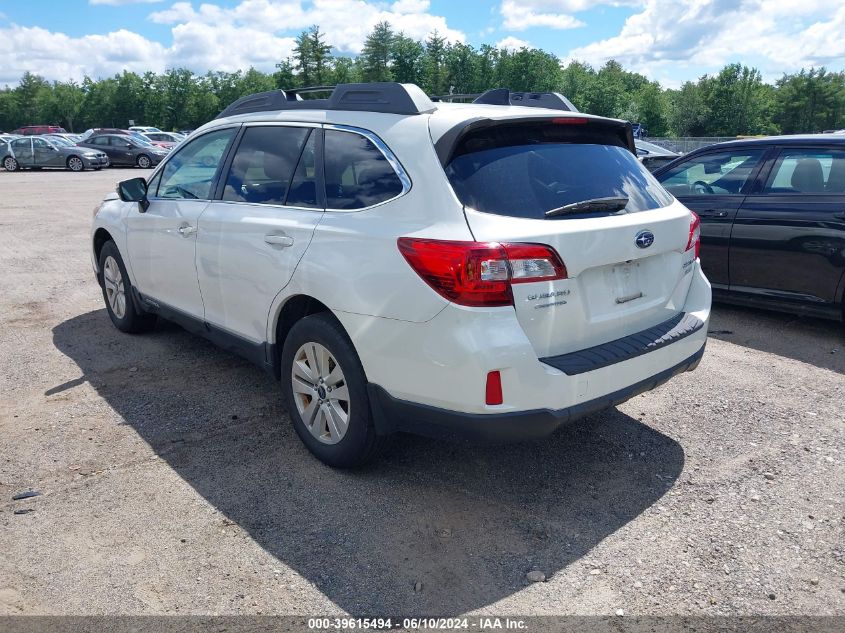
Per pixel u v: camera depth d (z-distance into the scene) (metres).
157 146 35.25
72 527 3.12
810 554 2.99
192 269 4.43
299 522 3.18
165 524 3.15
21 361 5.19
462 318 2.86
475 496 3.42
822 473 3.66
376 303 3.12
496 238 2.85
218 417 4.25
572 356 3.08
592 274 3.16
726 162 6.47
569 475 3.64
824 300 5.73
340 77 111.94
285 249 3.59
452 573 2.85
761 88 114.75
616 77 121.44
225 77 121.62
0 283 7.71
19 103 133.00
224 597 2.69
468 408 2.92
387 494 3.42
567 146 3.41
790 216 5.83
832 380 4.94
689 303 3.83
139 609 2.62
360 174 3.40
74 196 18.22
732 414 4.38
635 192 3.51
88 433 4.02
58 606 2.63
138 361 5.19
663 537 3.11
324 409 3.58
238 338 4.13
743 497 3.43
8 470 3.60
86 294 7.22
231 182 4.22
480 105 3.65
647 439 4.05
